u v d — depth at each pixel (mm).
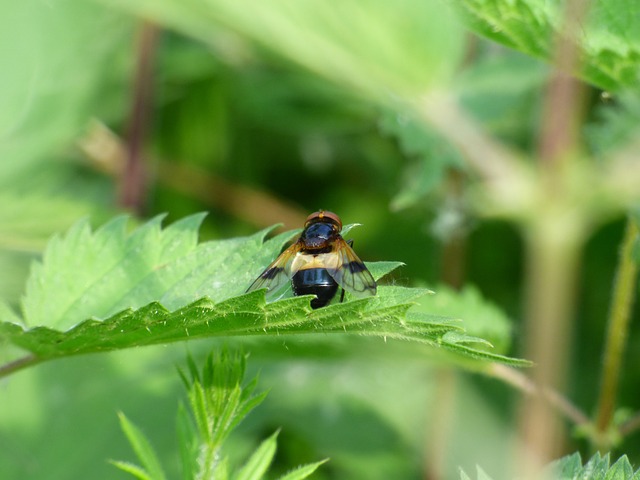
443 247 300
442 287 247
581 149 269
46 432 268
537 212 217
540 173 217
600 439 235
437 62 230
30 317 209
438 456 276
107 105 320
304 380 292
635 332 308
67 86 282
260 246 210
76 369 274
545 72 281
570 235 217
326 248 230
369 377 291
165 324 194
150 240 213
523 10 210
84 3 275
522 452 232
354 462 282
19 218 266
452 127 236
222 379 197
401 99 241
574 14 208
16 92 221
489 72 291
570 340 313
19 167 283
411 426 287
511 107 285
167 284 209
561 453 266
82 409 271
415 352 230
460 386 286
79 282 211
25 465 260
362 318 190
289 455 286
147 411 272
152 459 204
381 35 226
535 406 232
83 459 265
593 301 322
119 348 201
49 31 270
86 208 274
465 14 216
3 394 269
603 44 212
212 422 197
